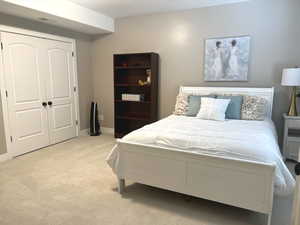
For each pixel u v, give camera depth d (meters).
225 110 3.27
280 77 3.57
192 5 3.81
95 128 4.94
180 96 3.92
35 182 2.69
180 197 2.37
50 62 4.09
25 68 3.65
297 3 3.33
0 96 3.31
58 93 4.30
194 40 4.05
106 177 2.84
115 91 4.59
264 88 3.57
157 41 4.36
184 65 4.20
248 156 1.88
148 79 4.38
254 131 2.49
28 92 3.72
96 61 5.05
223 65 3.87
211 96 3.62
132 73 4.70
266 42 3.57
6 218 2.01
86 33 4.83
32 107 3.81
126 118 4.55
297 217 0.99
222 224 1.93
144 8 3.98
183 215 2.06
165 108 4.49
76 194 2.43
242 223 1.95
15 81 3.51
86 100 5.04
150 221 1.98
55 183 2.67
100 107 5.16
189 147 2.10
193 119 3.28
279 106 3.62
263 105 3.32
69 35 4.45
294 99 3.29
